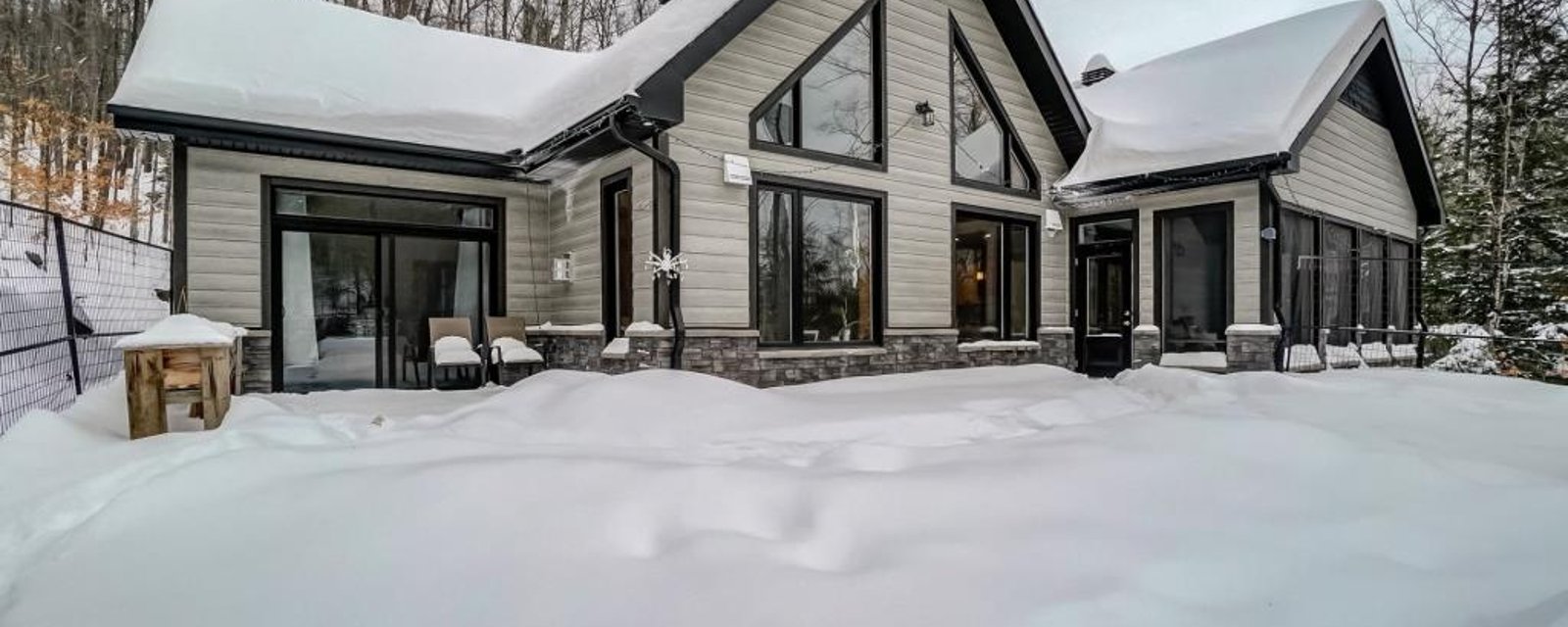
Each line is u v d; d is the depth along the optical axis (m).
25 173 13.44
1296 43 9.16
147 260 8.05
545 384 4.99
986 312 9.03
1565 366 11.70
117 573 2.17
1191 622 1.86
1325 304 9.16
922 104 8.25
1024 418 5.05
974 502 2.60
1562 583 2.15
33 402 4.76
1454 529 2.52
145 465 3.09
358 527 2.35
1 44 14.77
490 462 2.88
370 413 5.14
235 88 6.48
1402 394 5.61
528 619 1.84
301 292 7.29
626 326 6.98
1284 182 8.41
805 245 7.41
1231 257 8.15
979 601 1.88
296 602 1.96
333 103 6.88
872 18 8.07
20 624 1.95
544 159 7.04
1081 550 2.20
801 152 7.30
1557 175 13.53
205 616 1.92
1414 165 11.28
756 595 1.91
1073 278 9.81
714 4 6.33
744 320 6.84
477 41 9.16
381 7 16.62
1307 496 2.78
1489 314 13.91
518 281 8.19
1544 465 3.45
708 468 2.96
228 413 4.32
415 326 7.83
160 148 15.52
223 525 2.40
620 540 2.32
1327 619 1.91
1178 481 2.88
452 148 7.06
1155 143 8.48
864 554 2.23
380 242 7.67
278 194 7.14
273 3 8.08
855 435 4.41
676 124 6.19
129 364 3.88
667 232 6.43
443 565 2.12
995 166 9.24
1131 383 6.76
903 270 8.05
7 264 6.57
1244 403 5.18
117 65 15.81
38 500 2.76
